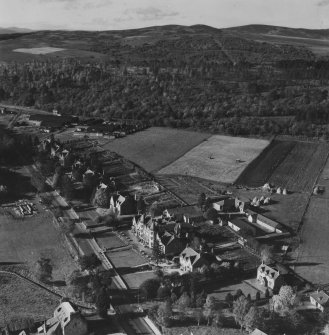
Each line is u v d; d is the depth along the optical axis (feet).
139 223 638.94
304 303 492.13
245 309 442.91
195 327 443.73
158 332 437.17
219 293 506.48
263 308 463.83
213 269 534.37
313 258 593.83
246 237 627.46
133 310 473.26
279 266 552.82
